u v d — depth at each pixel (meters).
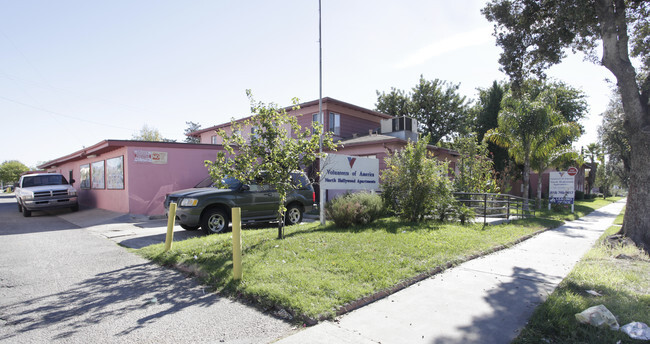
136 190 13.98
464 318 4.02
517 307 4.34
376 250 6.68
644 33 10.05
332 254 6.37
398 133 20.34
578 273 5.73
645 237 8.12
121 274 5.88
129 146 13.88
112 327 3.84
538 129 17.67
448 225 10.16
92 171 18.92
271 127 7.16
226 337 3.60
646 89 8.39
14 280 5.54
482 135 28.23
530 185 35.81
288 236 8.09
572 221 14.72
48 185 16.12
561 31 10.01
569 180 18.73
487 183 16.31
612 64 8.36
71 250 7.77
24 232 10.50
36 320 4.02
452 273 5.78
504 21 10.77
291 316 4.05
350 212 9.37
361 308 4.31
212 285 5.19
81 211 16.42
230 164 7.22
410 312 4.19
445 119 35.34
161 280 5.54
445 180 10.85
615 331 3.54
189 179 15.13
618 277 5.58
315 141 7.39
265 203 10.24
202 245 7.36
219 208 9.58
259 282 4.94
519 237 9.03
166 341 3.52
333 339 3.52
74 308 4.38
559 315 3.98
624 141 27.48
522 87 11.66
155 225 11.67
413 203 10.55
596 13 8.74
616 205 30.83
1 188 86.00
